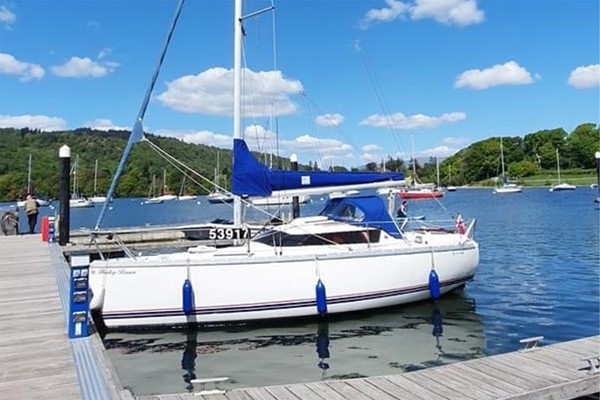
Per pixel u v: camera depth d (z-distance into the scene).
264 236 7.79
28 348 4.57
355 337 6.77
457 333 6.92
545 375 4.11
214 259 6.94
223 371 5.65
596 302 8.53
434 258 8.00
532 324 7.31
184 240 13.41
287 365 5.81
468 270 8.40
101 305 6.71
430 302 8.23
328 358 6.02
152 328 6.87
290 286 7.11
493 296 9.01
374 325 7.26
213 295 6.89
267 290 7.04
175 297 6.83
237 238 9.05
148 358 6.06
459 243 8.31
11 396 3.51
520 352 4.71
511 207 35.62
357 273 7.42
